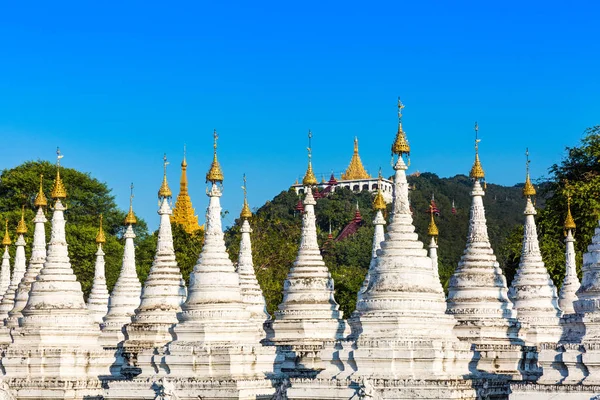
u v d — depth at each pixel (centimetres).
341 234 16512
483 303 6681
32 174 14325
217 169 6575
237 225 13725
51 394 6712
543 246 10975
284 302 7144
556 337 7125
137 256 13838
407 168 6044
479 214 6894
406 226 5925
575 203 11062
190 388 6069
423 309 5772
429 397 5416
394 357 5622
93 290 9056
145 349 6794
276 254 13150
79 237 13325
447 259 15650
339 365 5753
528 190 7506
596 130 11925
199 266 6438
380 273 5853
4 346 8031
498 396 5575
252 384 6100
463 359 5762
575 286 8006
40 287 7050
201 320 6328
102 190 15025
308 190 7306
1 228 13275
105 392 6162
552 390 5069
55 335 6950
